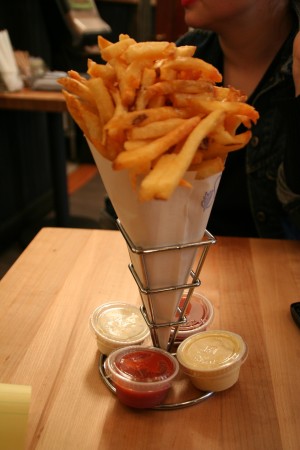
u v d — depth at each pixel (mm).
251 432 568
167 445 548
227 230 1528
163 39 2559
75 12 3295
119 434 562
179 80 539
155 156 491
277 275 947
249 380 655
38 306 819
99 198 3756
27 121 3174
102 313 744
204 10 1252
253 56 1423
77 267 952
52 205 3693
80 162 4770
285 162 1192
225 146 558
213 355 640
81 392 626
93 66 586
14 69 2477
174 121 518
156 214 541
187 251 593
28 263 961
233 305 844
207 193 557
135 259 604
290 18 1379
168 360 625
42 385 636
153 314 632
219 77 570
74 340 732
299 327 778
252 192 1438
